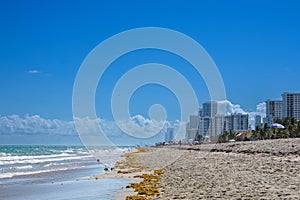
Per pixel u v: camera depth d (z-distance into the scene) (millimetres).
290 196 13695
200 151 59406
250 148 44062
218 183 19234
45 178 29359
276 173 21219
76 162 52750
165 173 29109
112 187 22422
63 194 20094
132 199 16453
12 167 42812
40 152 105125
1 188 22953
